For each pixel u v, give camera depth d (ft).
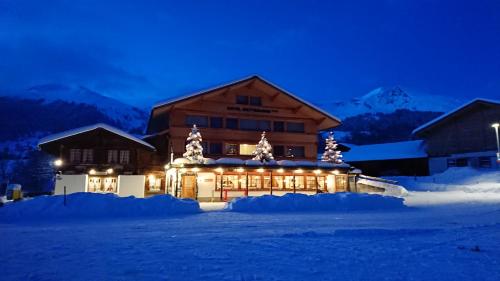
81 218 56.95
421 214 60.49
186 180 108.37
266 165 105.50
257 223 49.03
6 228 44.42
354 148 203.31
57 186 105.29
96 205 62.95
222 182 108.47
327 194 77.05
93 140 110.01
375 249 29.84
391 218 54.70
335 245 31.71
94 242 33.76
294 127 128.67
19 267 24.08
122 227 45.16
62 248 30.66
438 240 34.19
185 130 114.93
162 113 120.98
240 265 24.48
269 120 125.39
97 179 109.91
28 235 38.34
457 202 83.76
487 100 142.51
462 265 24.36
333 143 133.59
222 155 117.50
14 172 262.06
